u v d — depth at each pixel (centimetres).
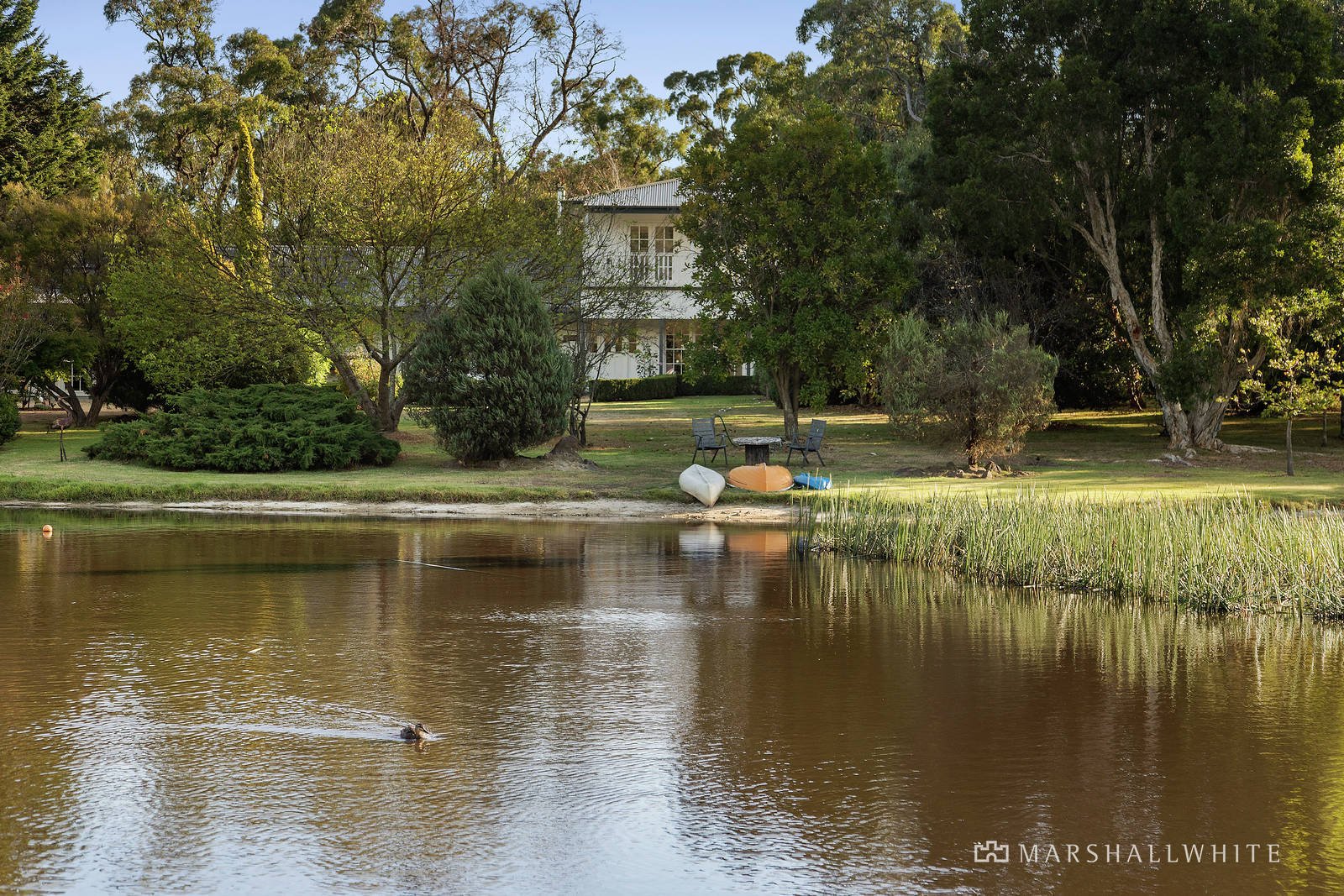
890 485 2133
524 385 2441
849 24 5544
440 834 555
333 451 2442
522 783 627
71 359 3231
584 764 661
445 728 728
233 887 495
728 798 607
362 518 1919
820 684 848
